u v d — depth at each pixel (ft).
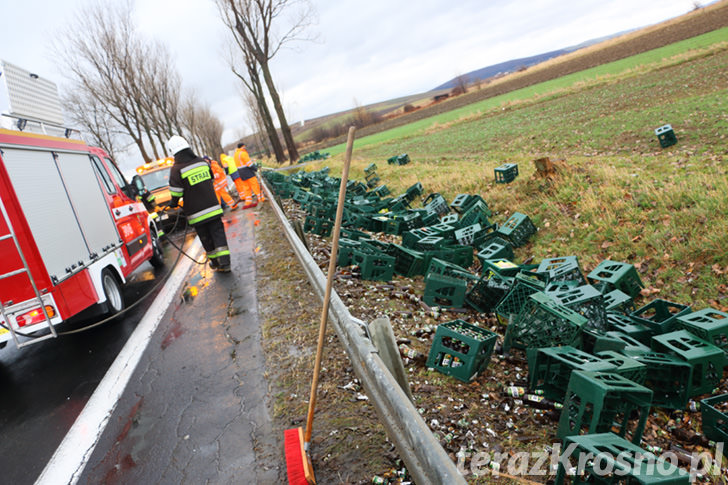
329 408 10.69
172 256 33.53
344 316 10.55
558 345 12.69
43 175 16.30
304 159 128.06
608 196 25.81
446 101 273.13
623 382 8.98
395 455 8.78
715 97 52.21
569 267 17.30
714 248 18.26
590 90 101.86
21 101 17.20
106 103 132.57
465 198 32.42
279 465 9.07
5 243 14.06
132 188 27.63
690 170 27.27
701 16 214.48
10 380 16.02
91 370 15.44
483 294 17.89
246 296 20.04
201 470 9.34
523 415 10.75
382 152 106.42
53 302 15.14
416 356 13.37
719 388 12.01
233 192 68.85
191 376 13.56
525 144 60.08
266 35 116.26
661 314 14.94
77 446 11.04
